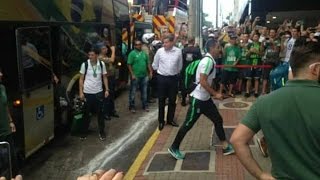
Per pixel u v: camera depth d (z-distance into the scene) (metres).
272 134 2.75
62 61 10.02
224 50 13.68
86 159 8.45
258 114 2.83
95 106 9.77
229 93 13.91
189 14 17.25
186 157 7.91
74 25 10.74
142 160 7.94
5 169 2.90
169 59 10.16
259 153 7.66
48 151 8.99
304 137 2.67
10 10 7.18
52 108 8.90
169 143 9.02
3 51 7.42
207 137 9.22
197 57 12.45
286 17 18.84
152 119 11.83
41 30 8.37
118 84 15.54
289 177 2.69
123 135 10.19
